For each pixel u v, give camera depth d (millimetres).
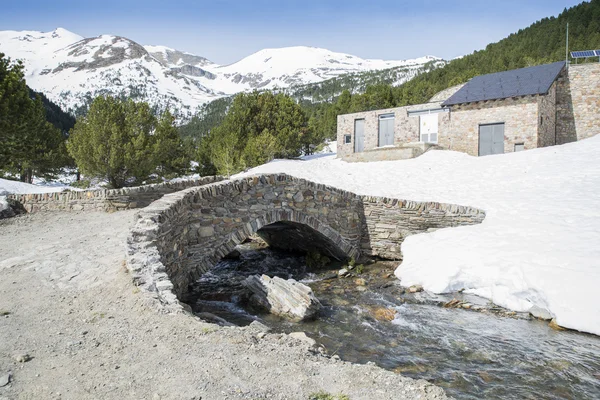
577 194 14148
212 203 10250
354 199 14797
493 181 18047
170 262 8242
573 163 18344
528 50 82125
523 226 12109
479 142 26859
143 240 6840
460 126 27500
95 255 7891
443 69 89375
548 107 26547
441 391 3365
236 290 11148
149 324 4688
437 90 64188
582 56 29078
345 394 3318
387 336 8109
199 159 38750
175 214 8586
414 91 65125
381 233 14828
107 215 12805
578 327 7867
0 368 3725
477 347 7531
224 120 42156
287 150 40344
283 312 9250
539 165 19141
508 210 13812
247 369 3693
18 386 3426
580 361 6871
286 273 13453
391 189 19062
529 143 24641
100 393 3311
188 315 4965
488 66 75125
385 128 32125
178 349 4078
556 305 8422
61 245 8859
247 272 13547
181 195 9391
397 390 3387
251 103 41656
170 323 4695
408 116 30500
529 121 24609
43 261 7633
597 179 15484
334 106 70375
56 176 40594
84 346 4191
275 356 3988
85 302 5504
